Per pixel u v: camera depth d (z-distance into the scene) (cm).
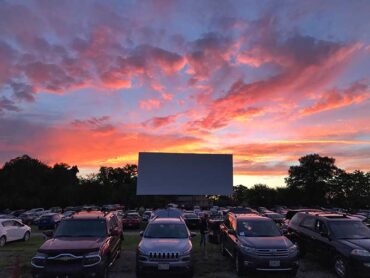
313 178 11531
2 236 1844
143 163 5234
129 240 2012
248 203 11306
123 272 1072
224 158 5406
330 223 1119
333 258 1038
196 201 6656
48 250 873
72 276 848
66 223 1059
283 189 11756
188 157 5331
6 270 1095
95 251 890
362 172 11625
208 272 1080
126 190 10362
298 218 1345
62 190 10150
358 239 1041
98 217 1088
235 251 1073
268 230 1135
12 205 9044
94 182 10838
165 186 5216
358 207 11194
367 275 918
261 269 980
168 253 955
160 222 1157
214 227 1752
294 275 1016
